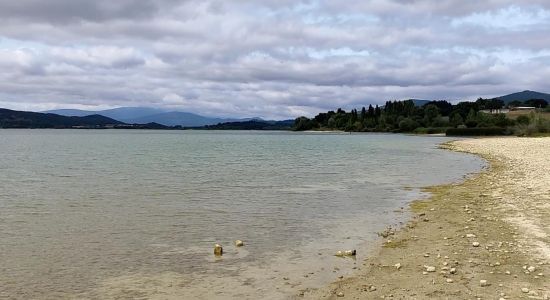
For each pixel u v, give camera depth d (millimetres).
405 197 26109
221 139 145000
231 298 11000
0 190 29797
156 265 13625
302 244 15875
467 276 11828
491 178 32969
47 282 12172
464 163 49125
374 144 101500
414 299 10398
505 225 17359
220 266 13492
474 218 18969
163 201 25188
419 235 16641
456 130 158000
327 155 65188
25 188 30781
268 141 126250
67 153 70875
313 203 24312
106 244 16031
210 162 53406
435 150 74875
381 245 15508
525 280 11414
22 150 78438
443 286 11148
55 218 20531
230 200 25438
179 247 15617
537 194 23938
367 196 26641
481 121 169375
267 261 13938
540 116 138375
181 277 12562
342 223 19219
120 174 39844
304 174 39219
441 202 23766
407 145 94750
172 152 74312
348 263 13578
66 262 13922
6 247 15562
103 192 28812
